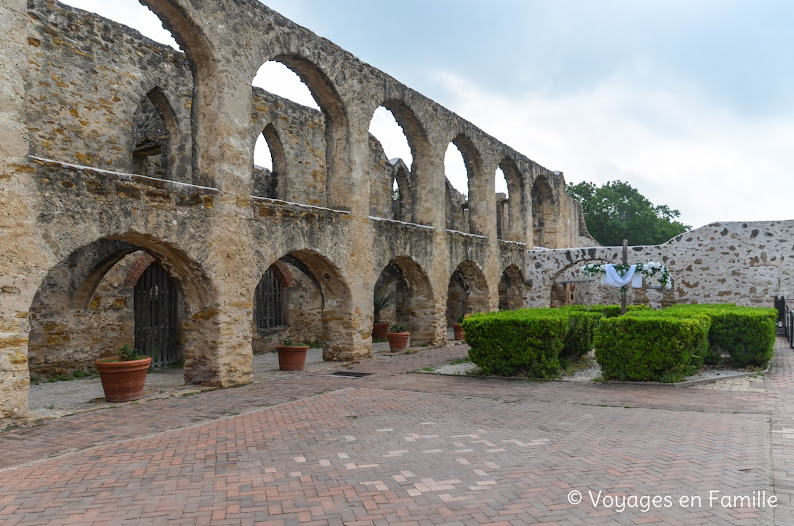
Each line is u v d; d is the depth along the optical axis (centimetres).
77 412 776
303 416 749
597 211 4459
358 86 1360
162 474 509
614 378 998
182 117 1394
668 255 1991
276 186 1781
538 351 1040
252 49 1091
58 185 762
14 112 721
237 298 1027
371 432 655
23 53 738
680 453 548
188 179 1396
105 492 464
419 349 1564
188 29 991
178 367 1370
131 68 1295
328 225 1251
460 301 2545
